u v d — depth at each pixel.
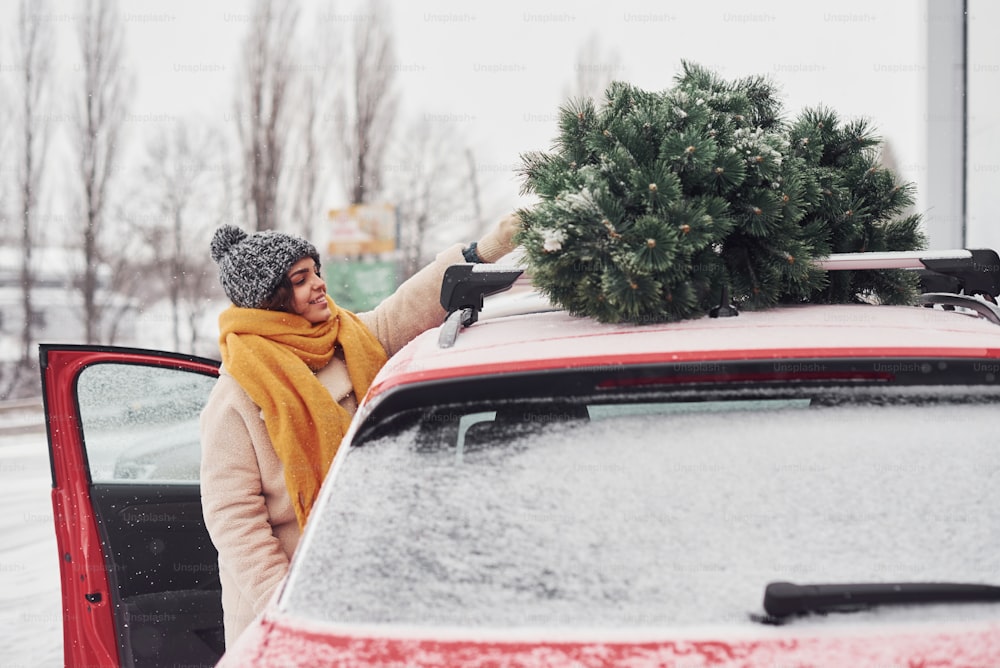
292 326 2.58
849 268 2.07
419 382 1.55
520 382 1.54
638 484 1.43
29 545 6.77
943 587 1.25
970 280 2.01
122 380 3.34
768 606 1.25
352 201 25.34
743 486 1.42
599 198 1.92
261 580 2.32
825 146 2.46
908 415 1.50
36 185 24.81
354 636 1.29
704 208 1.91
